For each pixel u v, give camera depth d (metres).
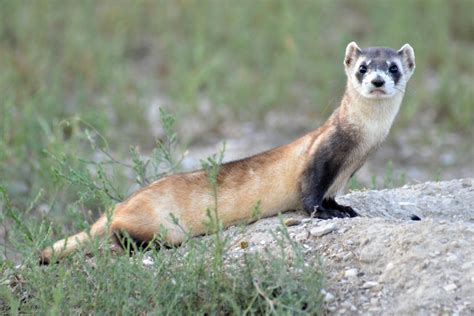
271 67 24.42
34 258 10.25
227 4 28.39
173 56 25.19
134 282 9.21
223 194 11.15
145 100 21.81
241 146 20.23
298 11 27.84
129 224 11.02
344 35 24.88
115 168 14.38
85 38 24.88
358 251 9.73
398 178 17.91
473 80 24.30
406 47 11.95
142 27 27.81
